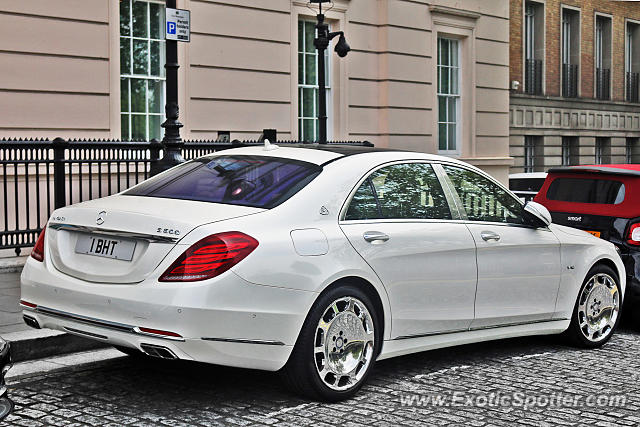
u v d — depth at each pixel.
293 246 5.74
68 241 6.02
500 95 22.78
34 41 12.89
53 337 7.00
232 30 15.92
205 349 5.39
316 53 18.08
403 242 6.41
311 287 5.76
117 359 7.06
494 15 22.38
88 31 13.60
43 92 13.05
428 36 20.25
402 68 19.50
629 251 9.00
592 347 8.14
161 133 15.03
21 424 5.45
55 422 5.50
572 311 7.95
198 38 15.31
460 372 7.07
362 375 6.19
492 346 8.12
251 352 5.55
